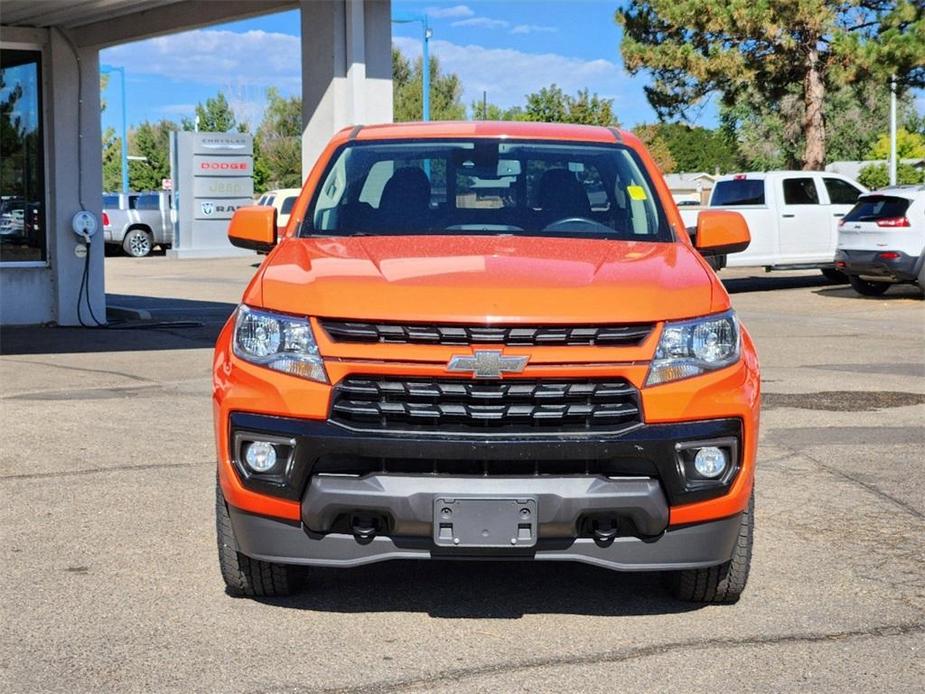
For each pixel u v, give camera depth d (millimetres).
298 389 4406
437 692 4055
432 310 4363
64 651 4422
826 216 23562
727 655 4418
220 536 4887
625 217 5652
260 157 71250
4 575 5324
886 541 5980
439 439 4289
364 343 4391
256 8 13898
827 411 9758
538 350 4344
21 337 14828
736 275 27516
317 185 5859
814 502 6770
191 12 14438
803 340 14969
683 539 4488
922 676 4223
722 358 4547
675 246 5402
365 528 4414
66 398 10094
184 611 4879
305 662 4328
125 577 5316
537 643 4547
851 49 30406
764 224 23000
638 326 4438
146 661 4324
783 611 4930
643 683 4145
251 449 4520
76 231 15883
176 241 39375
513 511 4309
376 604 5004
